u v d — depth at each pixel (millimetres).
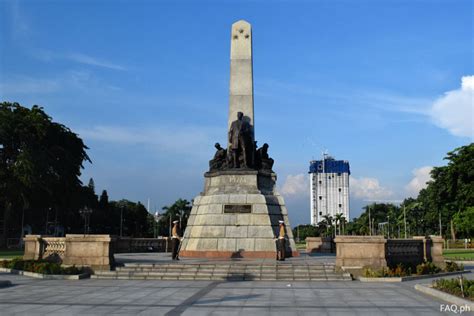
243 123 29234
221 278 20359
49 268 21438
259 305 13320
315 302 13891
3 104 64125
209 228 27188
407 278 20141
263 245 26469
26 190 60250
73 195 68625
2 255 46094
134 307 12938
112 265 22234
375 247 21062
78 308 12781
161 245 37688
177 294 15586
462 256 46062
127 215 119812
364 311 12312
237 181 28172
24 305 13297
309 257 27828
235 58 30750
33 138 60906
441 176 65750
